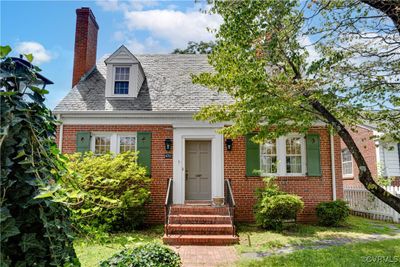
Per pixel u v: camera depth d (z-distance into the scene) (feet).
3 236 5.34
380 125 17.87
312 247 23.31
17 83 6.48
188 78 40.32
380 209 36.86
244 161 35.04
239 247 23.57
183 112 34.83
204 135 35.19
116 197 28.35
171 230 26.96
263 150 35.83
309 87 17.29
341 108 17.71
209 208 30.19
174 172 34.60
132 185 30.14
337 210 31.63
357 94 16.44
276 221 29.58
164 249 17.88
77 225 7.80
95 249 21.61
